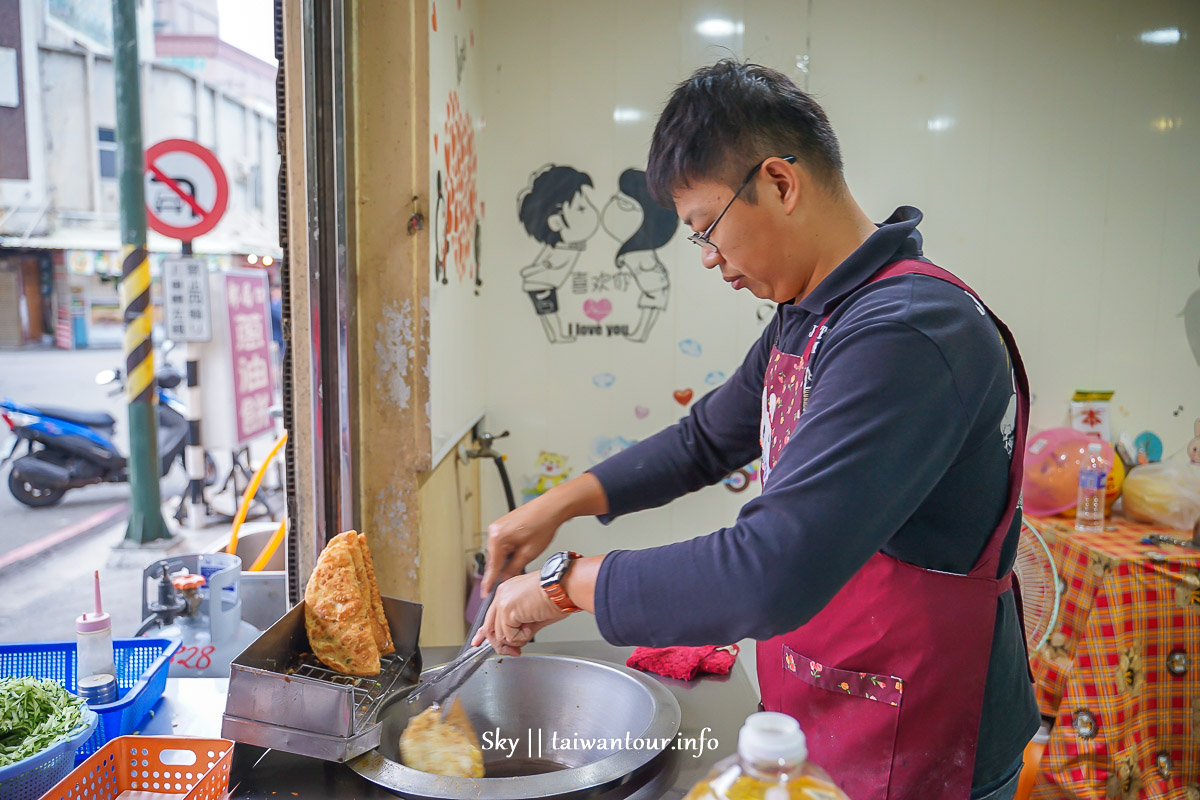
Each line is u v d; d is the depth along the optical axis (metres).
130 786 0.98
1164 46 2.58
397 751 1.12
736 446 1.32
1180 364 2.73
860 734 0.98
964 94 2.59
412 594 1.67
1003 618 1.01
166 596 1.39
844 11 2.56
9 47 6.01
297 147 1.49
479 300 2.55
